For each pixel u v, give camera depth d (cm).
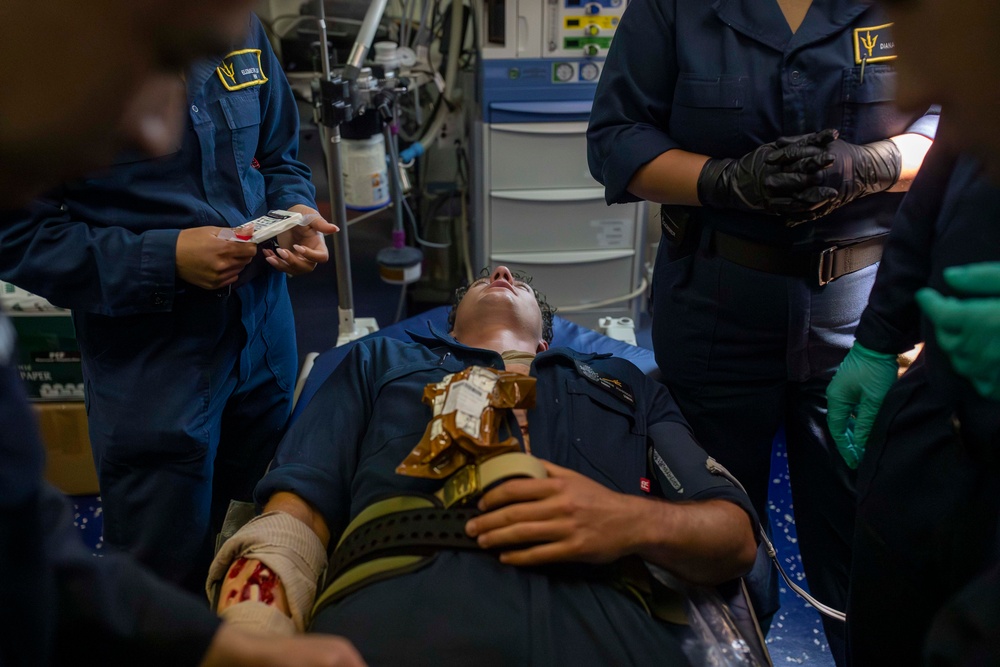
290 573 117
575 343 212
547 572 114
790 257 151
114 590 66
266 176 176
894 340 131
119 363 153
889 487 119
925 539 115
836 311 155
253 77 155
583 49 247
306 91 274
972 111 60
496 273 176
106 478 160
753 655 121
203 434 157
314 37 278
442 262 322
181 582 167
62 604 62
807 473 172
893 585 122
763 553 158
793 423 173
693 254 162
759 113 146
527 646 103
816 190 134
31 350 207
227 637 70
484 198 266
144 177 146
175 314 152
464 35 287
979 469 107
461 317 172
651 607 120
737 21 145
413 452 122
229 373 165
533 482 114
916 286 125
